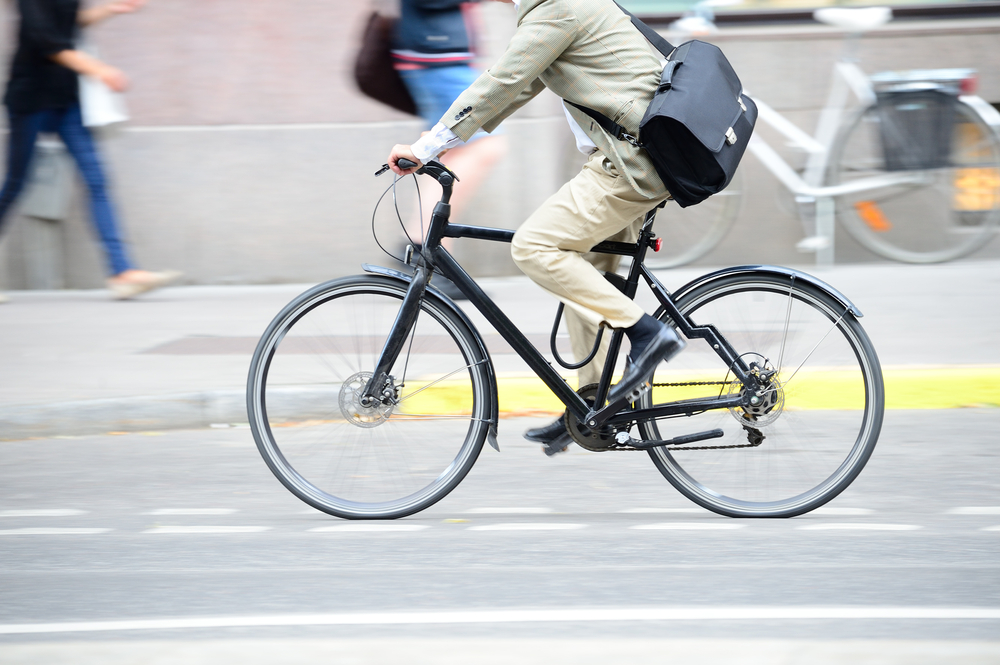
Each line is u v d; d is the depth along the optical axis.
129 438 19.67
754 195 30.83
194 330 25.09
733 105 13.32
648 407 14.67
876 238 30.70
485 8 28.89
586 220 13.56
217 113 30.36
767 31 31.11
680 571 12.84
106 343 24.00
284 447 15.13
